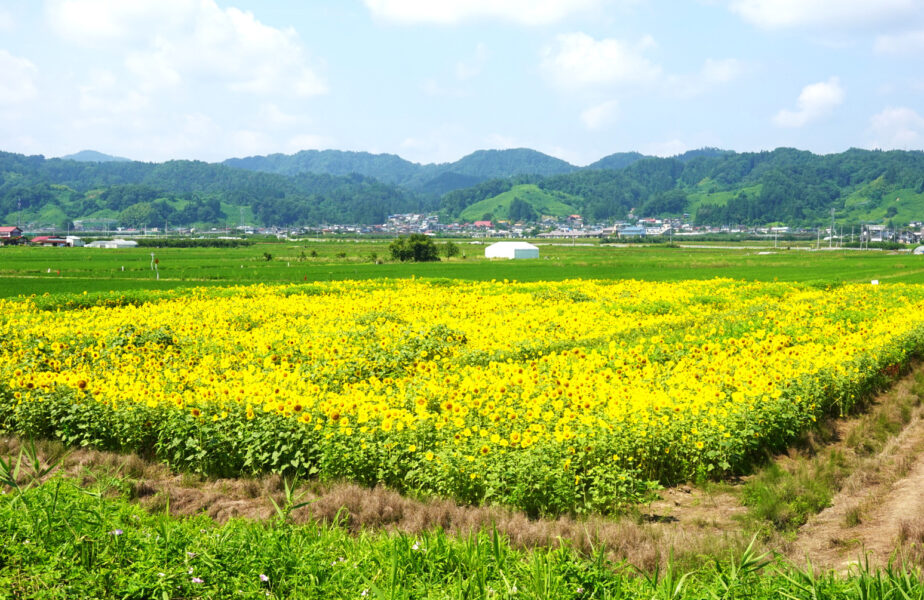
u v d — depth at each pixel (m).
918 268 84.31
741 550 8.09
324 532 7.95
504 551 7.28
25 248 165.12
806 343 21.00
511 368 15.44
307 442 10.70
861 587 6.18
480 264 97.69
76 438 12.10
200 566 6.45
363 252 145.50
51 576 6.19
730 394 13.66
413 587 6.53
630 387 13.64
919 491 10.47
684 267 87.31
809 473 10.99
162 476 11.04
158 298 38.22
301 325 25.70
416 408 11.47
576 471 10.21
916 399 16.50
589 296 37.28
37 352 17.80
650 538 8.42
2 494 7.97
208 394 11.94
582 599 6.26
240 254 131.12
